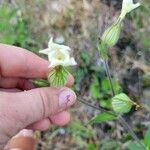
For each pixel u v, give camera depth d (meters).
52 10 0.26
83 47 0.25
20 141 0.19
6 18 0.25
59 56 0.13
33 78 0.16
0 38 0.25
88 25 0.25
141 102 0.23
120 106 0.15
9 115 0.13
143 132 0.23
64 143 0.23
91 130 0.23
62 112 0.16
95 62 0.24
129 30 0.25
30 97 0.13
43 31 0.26
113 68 0.24
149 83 0.24
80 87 0.24
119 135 0.23
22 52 0.16
